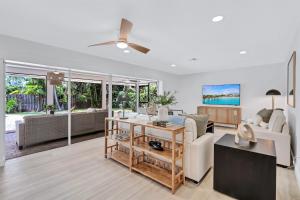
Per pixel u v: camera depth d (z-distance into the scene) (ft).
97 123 15.94
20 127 11.29
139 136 8.87
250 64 17.26
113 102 16.84
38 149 11.41
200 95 22.67
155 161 8.75
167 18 7.15
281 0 5.77
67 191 6.66
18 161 9.42
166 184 6.84
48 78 13.39
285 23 7.54
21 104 15.85
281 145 8.96
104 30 8.66
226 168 6.46
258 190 5.80
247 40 9.80
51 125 12.71
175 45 10.78
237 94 19.24
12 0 5.93
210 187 7.04
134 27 8.06
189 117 8.39
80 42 10.68
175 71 21.88
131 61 16.11
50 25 8.07
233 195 6.33
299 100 7.80
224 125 20.35
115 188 6.93
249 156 5.93
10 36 9.59
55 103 14.60
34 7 6.41
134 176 7.92
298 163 7.75
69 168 8.66
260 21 7.36
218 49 11.67
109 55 13.93
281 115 10.02
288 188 6.97
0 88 9.04
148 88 21.06
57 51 11.74
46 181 7.38
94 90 16.26
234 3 5.98
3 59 9.29
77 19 7.40
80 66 13.08
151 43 10.41
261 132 9.50
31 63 10.63
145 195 6.48
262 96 17.81
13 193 6.47
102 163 9.30
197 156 7.20
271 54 13.01
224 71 20.48
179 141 7.80
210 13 6.71
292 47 10.14
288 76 12.46
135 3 6.04
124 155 9.91
